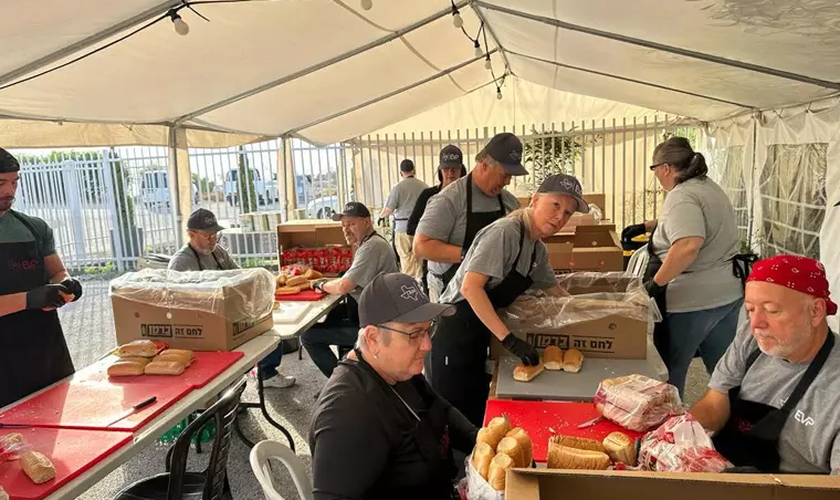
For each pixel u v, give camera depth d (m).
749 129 5.38
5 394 2.48
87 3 2.24
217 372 2.56
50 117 3.75
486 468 1.38
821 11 2.01
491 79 8.38
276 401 4.23
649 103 6.45
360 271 3.96
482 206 3.01
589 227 4.62
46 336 2.61
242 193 9.51
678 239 2.79
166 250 9.52
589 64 4.84
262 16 3.05
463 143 8.95
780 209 4.50
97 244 9.61
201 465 3.32
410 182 7.27
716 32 2.63
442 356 2.57
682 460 1.41
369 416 1.47
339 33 3.82
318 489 1.43
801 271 1.42
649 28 2.94
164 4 2.56
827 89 3.27
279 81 4.52
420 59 5.40
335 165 9.35
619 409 1.85
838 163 3.30
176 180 4.90
